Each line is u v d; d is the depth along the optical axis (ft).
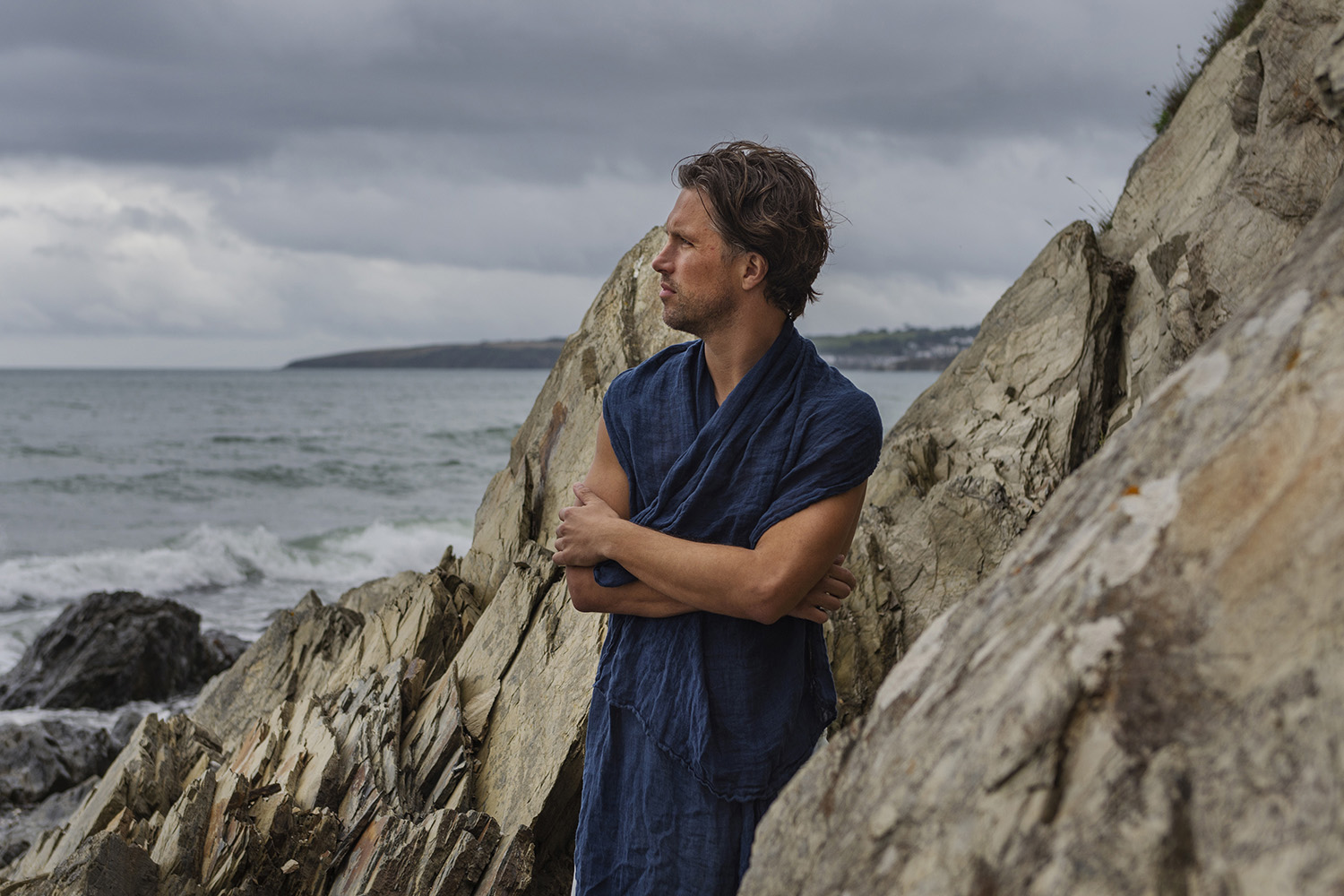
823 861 3.33
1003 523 14.57
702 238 5.82
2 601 47.80
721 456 5.82
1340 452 2.79
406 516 76.38
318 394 304.30
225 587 52.26
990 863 2.82
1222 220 12.35
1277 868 2.39
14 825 21.89
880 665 13.06
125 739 27.09
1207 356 3.45
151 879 10.18
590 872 6.19
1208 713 2.70
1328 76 3.92
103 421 173.68
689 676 5.86
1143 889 2.56
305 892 10.36
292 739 12.75
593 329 16.14
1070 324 17.20
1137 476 3.32
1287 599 2.71
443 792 10.92
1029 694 3.00
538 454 15.90
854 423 5.77
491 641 12.82
